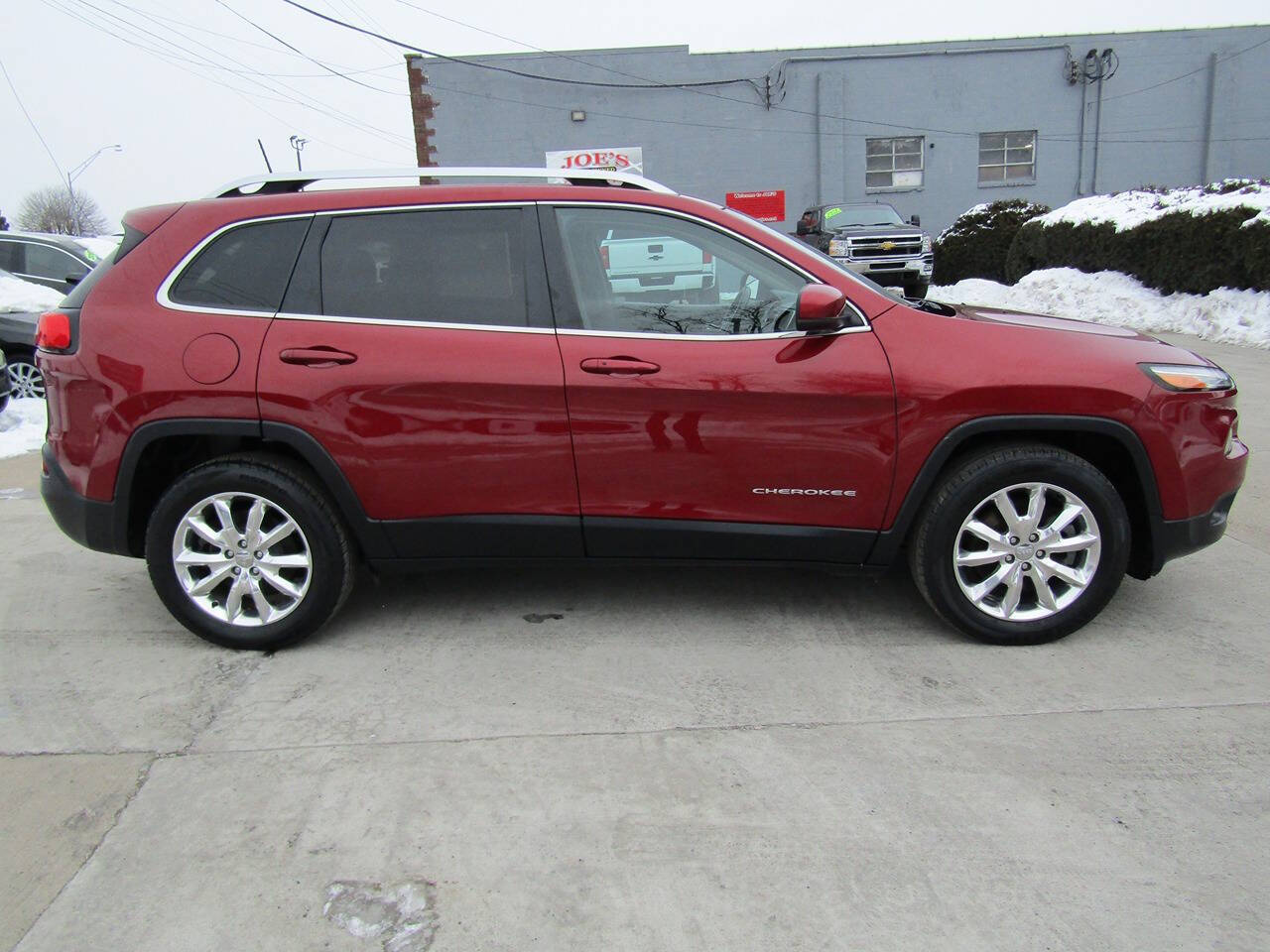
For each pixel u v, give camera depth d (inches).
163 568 139.0
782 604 157.8
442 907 87.6
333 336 132.9
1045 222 679.1
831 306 123.0
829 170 968.9
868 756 111.3
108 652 142.6
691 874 91.7
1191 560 173.6
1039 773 107.1
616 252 134.1
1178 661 133.3
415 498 135.1
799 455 132.2
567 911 87.0
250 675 134.5
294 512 135.9
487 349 131.8
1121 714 119.2
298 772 109.7
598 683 130.7
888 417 130.3
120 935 84.4
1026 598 142.6
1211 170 967.6
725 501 134.6
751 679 131.0
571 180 140.3
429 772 109.5
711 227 134.5
